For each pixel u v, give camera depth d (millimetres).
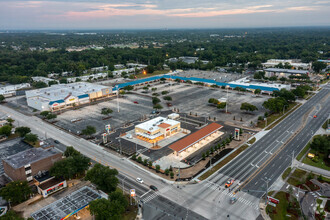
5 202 94438
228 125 168000
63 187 103438
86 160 111625
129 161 123000
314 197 95500
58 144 141000
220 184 104125
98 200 82812
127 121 175500
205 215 86000
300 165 118188
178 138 149000
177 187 102312
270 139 146250
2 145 141125
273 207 89812
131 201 92812
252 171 113375
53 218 80375
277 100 194125
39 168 106812
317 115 186375
